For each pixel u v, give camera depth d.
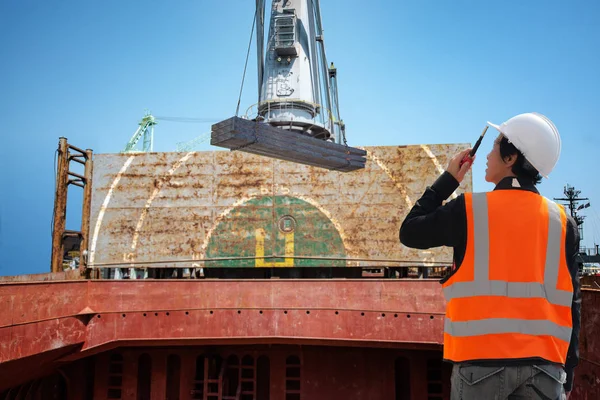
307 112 25.20
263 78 26.00
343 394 17.50
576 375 12.19
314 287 15.76
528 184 3.24
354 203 21.12
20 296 12.69
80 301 14.95
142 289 15.76
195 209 21.50
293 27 24.81
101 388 18.30
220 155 21.80
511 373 2.82
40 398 17.31
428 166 21.27
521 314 2.92
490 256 3.01
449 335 3.14
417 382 17.50
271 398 17.89
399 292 15.32
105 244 21.48
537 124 3.22
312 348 17.92
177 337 15.62
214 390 18.41
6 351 12.16
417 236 3.25
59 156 20.75
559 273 3.03
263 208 21.27
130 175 21.92
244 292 15.90
